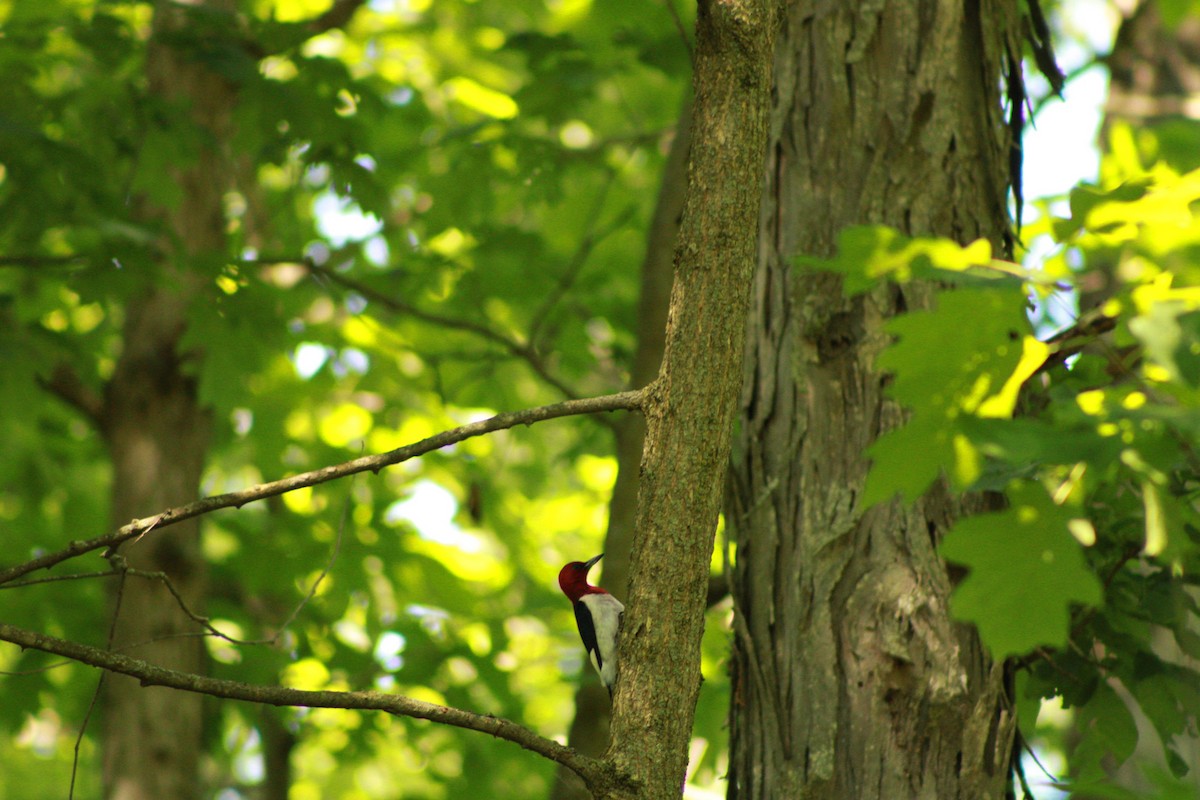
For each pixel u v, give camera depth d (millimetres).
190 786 12820
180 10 11336
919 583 5539
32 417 11992
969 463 3455
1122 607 6328
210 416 13734
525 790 16219
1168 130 11188
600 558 9969
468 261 14797
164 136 11711
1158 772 6230
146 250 10961
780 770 5582
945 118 6227
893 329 3295
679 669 4438
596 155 13758
